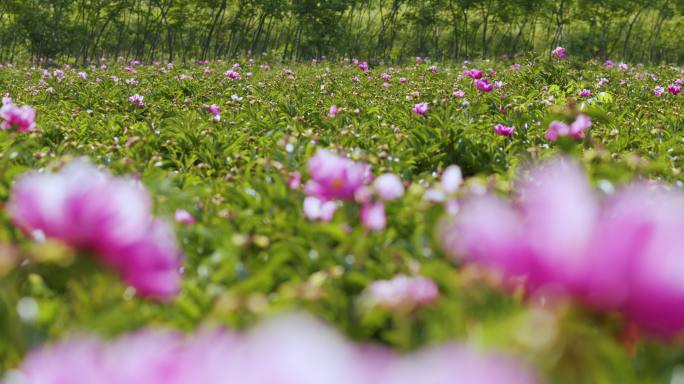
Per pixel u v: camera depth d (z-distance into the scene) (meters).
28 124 5.08
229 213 4.01
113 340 1.82
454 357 0.70
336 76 19.52
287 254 2.81
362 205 3.63
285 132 7.88
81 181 1.53
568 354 1.07
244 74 21.33
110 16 43.03
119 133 8.91
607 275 1.08
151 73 20.98
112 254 1.54
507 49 52.28
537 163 5.88
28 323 2.15
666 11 47.22
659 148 7.08
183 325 2.56
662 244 1.07
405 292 2.35
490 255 1.18
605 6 43.78
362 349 0.74
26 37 40.88
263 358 0.70
